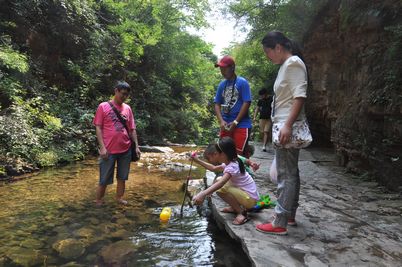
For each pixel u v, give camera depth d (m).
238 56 15.68
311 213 4.04
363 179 5.95
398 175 5.05
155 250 3.45
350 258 2.87
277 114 3.19
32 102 8.70
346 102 7.34
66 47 12.07
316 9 9.29
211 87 24.78
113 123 4.90
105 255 3.29
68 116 10.09
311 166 7.21
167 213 4.31
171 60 19.14
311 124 11.01
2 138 7.11
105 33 13.77
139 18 17.45
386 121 5.23
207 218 4.44
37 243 3.53
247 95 4.57
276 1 11.88
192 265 3.14
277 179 3.32
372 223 3.74
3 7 9.80
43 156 7.66
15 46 9.55
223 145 3.80
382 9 6.07
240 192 3.80
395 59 5.25
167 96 19.22
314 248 3.05
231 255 3.35
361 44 6.75
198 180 6.30
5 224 4.04
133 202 5.09
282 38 3.16
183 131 20.28
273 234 3.35
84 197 5.25
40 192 5.47
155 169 7.84
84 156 9.10
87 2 13.12
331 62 8.60
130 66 16.42
